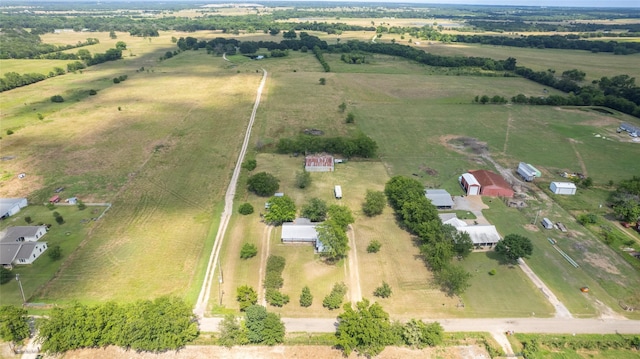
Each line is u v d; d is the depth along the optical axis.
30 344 57.53
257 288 68.62
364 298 65.50
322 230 75.25
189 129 142.38
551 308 65.06
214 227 85.44
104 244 78.94
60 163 114.12
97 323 56.56
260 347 58.00
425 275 72.38
